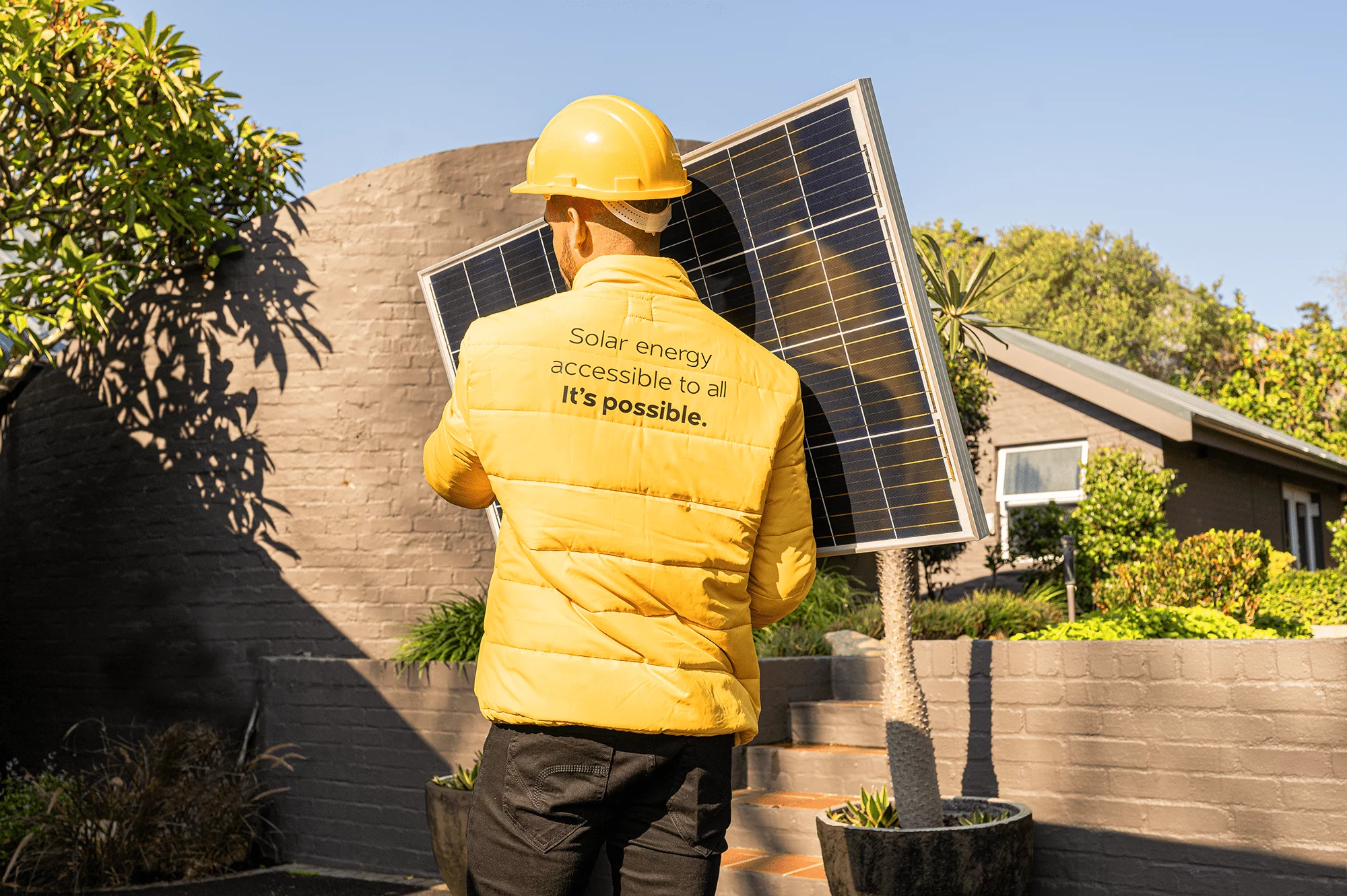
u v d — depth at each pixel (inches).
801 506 77.0
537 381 70.9
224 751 279.7
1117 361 1258.6
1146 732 172.7
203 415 320.5
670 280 77.2
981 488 531.8
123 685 324.5
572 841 68.6
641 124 79.8
